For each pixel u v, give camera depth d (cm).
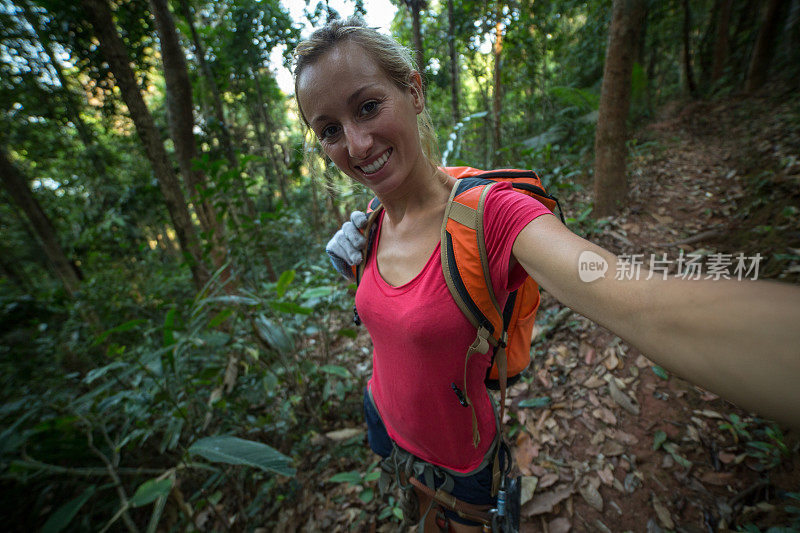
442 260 74
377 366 106
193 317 220
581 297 47
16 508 156
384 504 197
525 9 793
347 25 74
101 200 982
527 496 190
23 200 723
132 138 860
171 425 182
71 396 219
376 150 75
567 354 265
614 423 214
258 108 1112
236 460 147
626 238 377
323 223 1018
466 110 988
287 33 724
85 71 574
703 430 198
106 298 584
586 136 657
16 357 316
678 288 38
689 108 762
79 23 496
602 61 843
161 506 129
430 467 107
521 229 62
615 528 171
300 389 244
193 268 509
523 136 868
